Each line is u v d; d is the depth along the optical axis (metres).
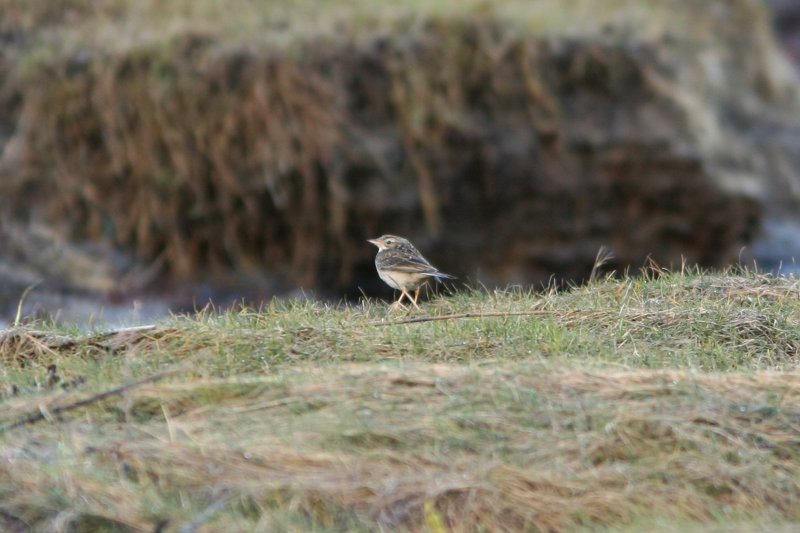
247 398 7.31
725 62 21.02
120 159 17.56
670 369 7.86
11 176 17.70
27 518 6.03
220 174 17.36
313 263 17.36
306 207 17.39
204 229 17.45
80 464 6.46
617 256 17.89
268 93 17.38
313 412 7.08
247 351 8.40
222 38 17.69
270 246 17.47
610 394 7.29
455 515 6.28
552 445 6.78
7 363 8.66
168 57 17.56
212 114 17.41
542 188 17.88
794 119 21.06
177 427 6.86
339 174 17.34
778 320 8.96
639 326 8.96
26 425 7.06
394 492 6.30
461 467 6.54
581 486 6.49
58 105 17.75
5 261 17.31
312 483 6.32
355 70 17.70
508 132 17.89
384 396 7.22
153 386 7.45
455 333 8.70
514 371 7.53
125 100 17.58
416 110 17.69
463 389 7.26
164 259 17.45
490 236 17.70
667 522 6.18
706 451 6.78
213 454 6.54
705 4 21.45
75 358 8.55
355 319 9.30
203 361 8.22
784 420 7.03
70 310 16.75
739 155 19.62
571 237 17.88
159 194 17.44
